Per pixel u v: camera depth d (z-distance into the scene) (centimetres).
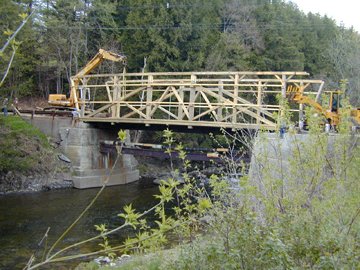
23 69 2606
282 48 3803
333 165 491
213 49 3312
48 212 1544
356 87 3228
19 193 1875
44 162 2077
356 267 355
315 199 446
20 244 1161
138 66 3159
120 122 2047
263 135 562
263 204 484
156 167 2789
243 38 3612
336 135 518
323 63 4159
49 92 3353
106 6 3238
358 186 455
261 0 4275
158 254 611
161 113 2934
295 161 495
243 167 557
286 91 1561
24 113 2345
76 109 2273
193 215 443
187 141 2895
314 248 383
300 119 1177
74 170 2148
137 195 1958
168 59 3095
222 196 479
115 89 2139
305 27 4412
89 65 2286
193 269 419
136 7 3253
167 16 3156
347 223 414
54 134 2255
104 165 2267
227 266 385
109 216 1519
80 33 3008
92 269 884
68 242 1194
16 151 1975
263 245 380
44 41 2973
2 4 1542
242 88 2789
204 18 3366
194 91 1842
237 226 418
